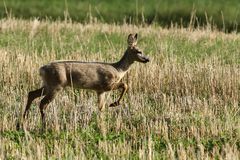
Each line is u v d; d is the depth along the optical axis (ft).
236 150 119.55
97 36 229.66
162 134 132.67
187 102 153.28
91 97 155.53
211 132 133.39
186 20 302.25
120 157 119.14
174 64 179.93
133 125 139.13
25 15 304.50
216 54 202.59
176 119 140.15
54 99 149.18
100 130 135.33
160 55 196.03
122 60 148.87
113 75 146.10
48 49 205.16
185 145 126.21
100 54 190.39
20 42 213.66
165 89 169.48
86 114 142.31
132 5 326.03
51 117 140.56
